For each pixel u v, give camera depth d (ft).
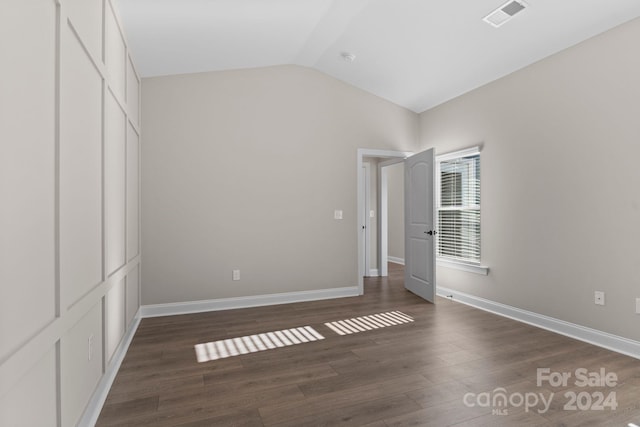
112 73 7.68
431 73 12.92
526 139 11.17
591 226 9.37
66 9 4.90
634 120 8.45
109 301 7.34
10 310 3.47
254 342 9.51
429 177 13.82
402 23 10.41
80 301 5.37
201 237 12.57
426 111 15.85
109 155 7.45
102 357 6.74
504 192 11.94
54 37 4.57
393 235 24.80
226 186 12.89
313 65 14.02
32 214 3.97
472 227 13.64
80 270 5.51
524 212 11.25
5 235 3.40
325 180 14.38
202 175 12.59
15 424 3.58
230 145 12.96
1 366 3.22
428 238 13.89
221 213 12.82
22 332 3.70
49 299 4.38
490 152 12.50
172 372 7.73
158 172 12.09
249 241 13.20
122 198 8.78
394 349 8.99
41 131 4.20
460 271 13.93
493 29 9.83
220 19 9.39
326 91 14.47
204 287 12.62
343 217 14.67
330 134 14.51
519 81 11.41
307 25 10.58
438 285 15.15
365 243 19.34
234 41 10.85
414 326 10.80
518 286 11.46
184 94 12.43
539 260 10.77
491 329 10.51
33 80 4.00
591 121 9.36
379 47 11.93
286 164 13.76
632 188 8.51
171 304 12.19
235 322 11.24
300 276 13.94
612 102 8.88
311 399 6.59
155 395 6.77
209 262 12.67
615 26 8.80
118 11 8.21
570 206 9.89
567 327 9.93
